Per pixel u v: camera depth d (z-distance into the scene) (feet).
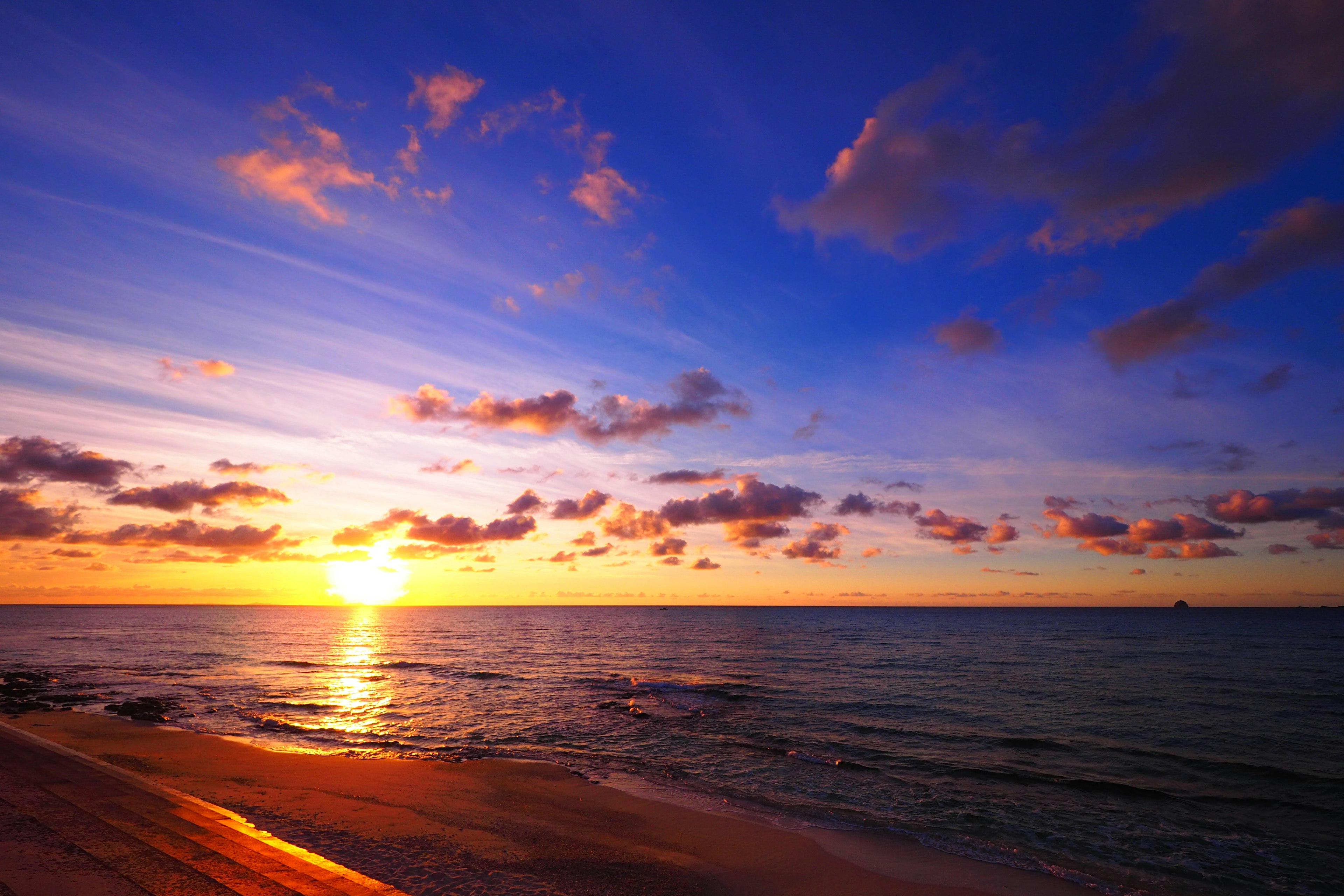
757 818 42.96
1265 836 41.55
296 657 174.70
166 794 31.86
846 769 56.49
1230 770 57.62
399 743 66.28
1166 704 92.99
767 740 68.44
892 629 347.36
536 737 69.41
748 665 152.46
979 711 86.53
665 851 36.09
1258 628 354.74
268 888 21.22
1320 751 65.10
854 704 92.58
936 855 37.09
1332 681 119.24
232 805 40.34
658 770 55.11
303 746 64.23
